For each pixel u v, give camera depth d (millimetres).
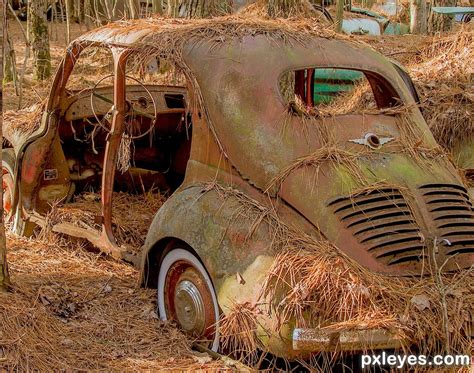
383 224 3949
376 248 3875
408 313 3646
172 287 4430
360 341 3543
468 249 4059
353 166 4152
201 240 4055
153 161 6652
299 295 3627
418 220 4023
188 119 6477
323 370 3736
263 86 4355
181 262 4289
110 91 6336
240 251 3898
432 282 3832
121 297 4809
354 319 3602
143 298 4742
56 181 6047
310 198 4023
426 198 4145
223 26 4812
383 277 3809
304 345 3547
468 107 7000
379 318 3596
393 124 4547
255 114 4293
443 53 8516
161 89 6445
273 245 3844
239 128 4281
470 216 4195
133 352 4109
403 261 3879
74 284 5031
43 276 5137
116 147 5148
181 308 4293
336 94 7555
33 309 4359
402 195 4082
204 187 4320
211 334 4109
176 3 9648
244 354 3877
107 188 5176
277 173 4125
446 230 4047
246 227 3945
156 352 4109
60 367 3908
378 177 4141
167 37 4730
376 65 4805
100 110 6219
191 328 4223
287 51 4566
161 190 6652
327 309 3633
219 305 3895
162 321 4461
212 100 4406
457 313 3721
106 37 5141
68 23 13523
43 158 5926
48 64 12555
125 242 5523
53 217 5781
